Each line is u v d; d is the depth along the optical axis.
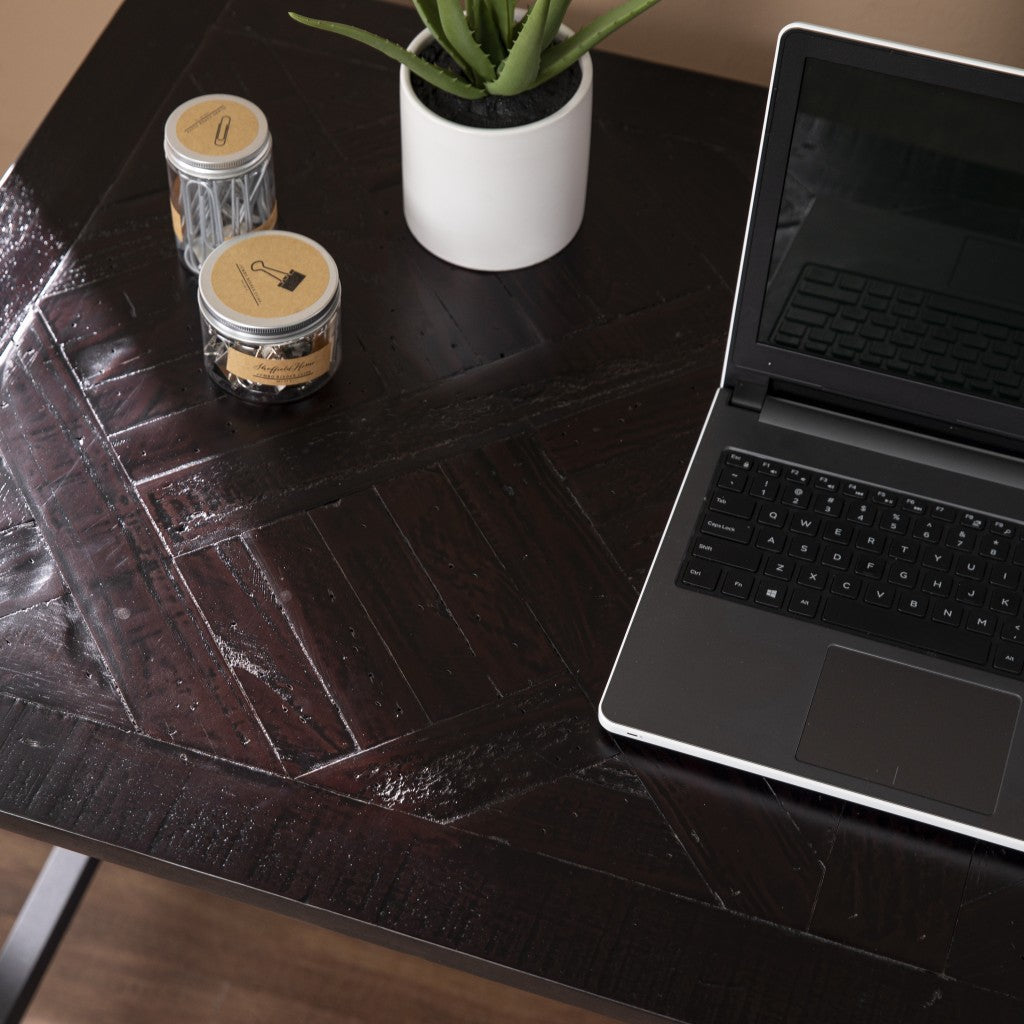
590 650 0.79
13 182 0.98
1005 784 0.72
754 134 1.03
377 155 1.00
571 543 0.83
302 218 0.97
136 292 0.93
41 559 0.82
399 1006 1.26
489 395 0.89
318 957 1.28
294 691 0.78
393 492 0.85
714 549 0.79
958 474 0.83
